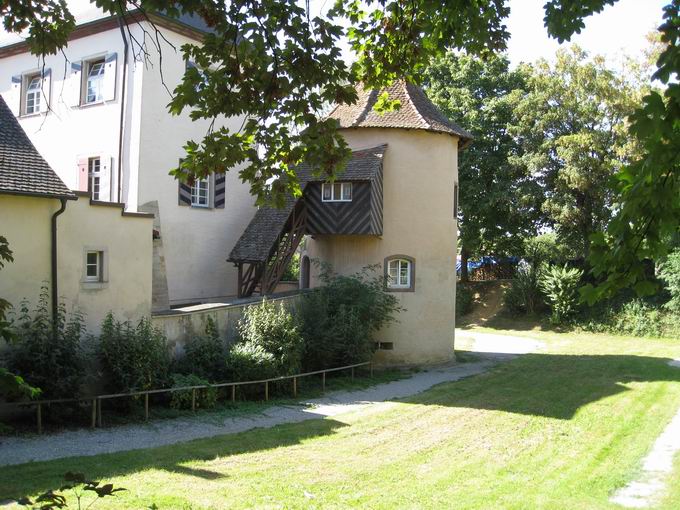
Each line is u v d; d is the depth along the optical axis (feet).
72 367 37.29
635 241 11.81
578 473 30.86
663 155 10.75
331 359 58.18
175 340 47.09
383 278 65.36
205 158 19.65
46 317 38.04
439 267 69.77
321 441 36.42
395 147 68.08
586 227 109.19
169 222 63.87
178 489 25.76
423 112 70.33
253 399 48.08
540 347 89.35
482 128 113.50
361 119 68.28
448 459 33.12
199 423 39.75
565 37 21.47
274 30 18.95
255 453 32.94
